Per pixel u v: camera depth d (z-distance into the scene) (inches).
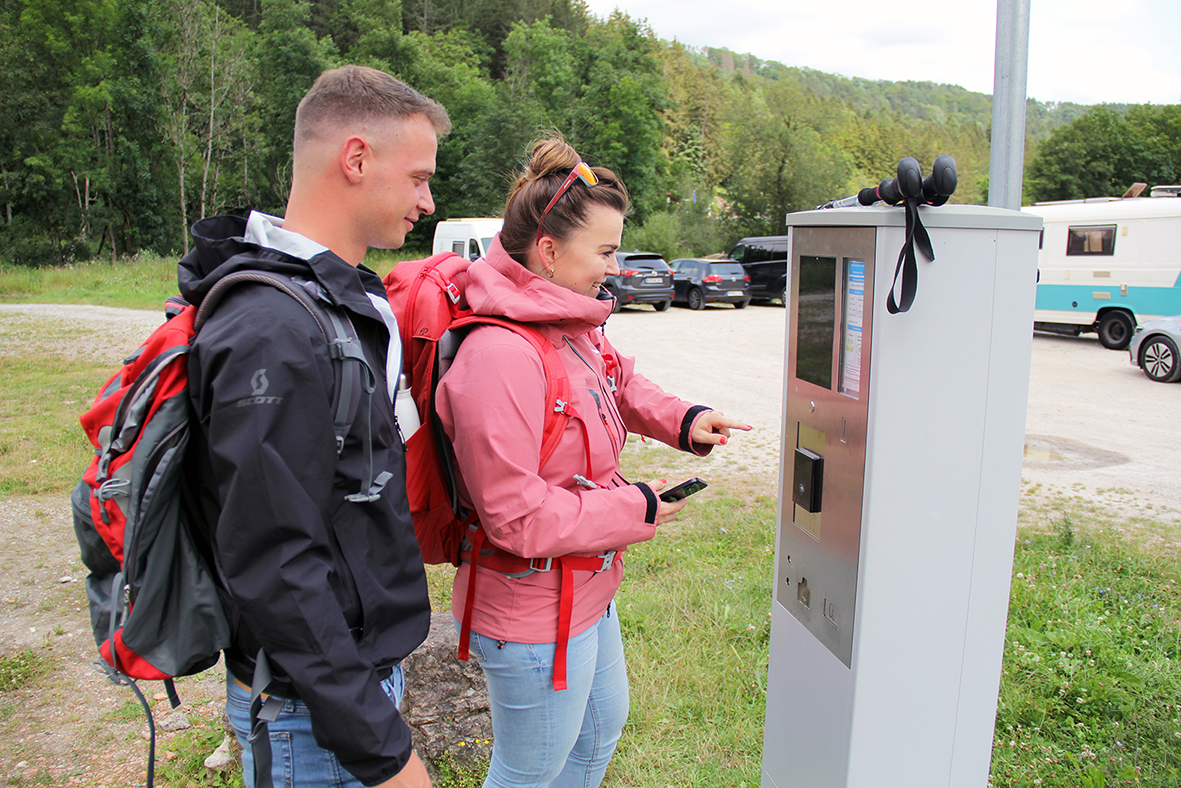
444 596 156.3
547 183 65.1
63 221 1513.3
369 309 51.5
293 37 1692.9
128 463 46.3
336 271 50.1
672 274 804.6
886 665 68.9
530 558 63.6
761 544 186.4
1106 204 528.7
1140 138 1892.2
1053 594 147.1
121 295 889.5
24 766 108.1
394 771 47.1
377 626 51.1
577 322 65.7
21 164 1486.2
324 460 46.9
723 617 142.4
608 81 1694.1
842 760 70.9
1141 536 197.9
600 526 61.4
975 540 69.2
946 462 66.6
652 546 185.2
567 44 2009.1
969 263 63.8
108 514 46.7
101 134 1567.4
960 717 72.7
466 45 2659.9
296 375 45.4
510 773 70.1
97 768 107.8
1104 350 531.2
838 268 66.7
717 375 438.0
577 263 66.0
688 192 1708.9
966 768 74.4
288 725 50.9
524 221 66.0
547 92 1763.0
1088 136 1911.9
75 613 156.8
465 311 66.0
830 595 71.3
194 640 48.8
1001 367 66.7
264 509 44.0
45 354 488.1
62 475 240.7
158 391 45.6
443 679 104.1
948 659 70.9
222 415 43.9
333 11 2351.1
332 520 49.0
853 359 66.0
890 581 67.1
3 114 1443.2
